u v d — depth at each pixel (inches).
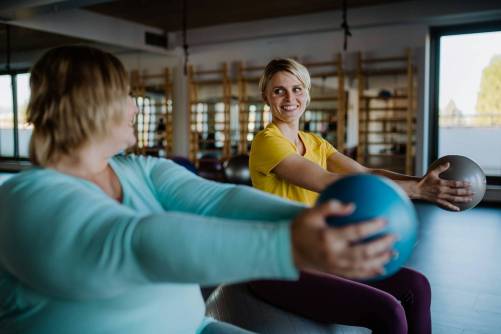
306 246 20.2
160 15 302.7
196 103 352.2
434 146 277.4
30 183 28.2
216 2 271.9
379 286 58.8
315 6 281.6
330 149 71.1
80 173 31.7
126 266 24.1
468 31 265.0
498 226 194.7
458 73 270.5
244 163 222.7
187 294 35.6
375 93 373.1
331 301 53.6
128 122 31.9
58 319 29.7
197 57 347.6
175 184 37.3
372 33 283.9
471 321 97.7
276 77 64.3
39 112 29.8
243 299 63.7
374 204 22.8
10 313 31.0
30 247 26.1
